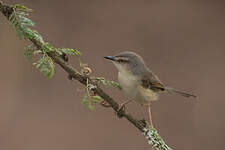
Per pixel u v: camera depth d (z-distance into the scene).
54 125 13.80
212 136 14.67
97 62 16.28
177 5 20.05
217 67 17.50
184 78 16.97
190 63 17.56
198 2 20.47
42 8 18.00
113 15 18.75
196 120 15.22
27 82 14.85
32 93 14.61
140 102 8.45
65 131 13.68
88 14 18.48
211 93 16.39
